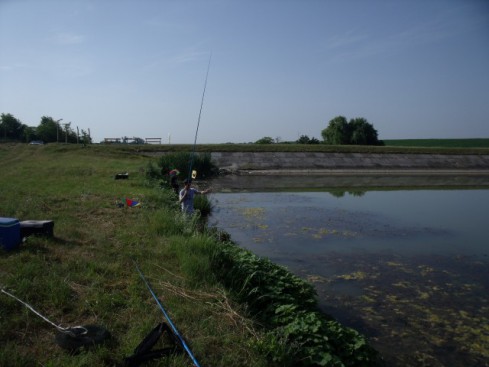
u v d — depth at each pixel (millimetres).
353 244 10133
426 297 6754
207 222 12320
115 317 4078
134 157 28984
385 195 19844
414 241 10617
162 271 5520
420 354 4949
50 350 3398
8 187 12070
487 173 33875
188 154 25594
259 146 35844
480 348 5133
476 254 9484
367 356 4301
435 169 34469
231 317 4367
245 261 6238
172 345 3627
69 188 12469
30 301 4129
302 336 4246
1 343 3408
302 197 18641
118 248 6297
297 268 8078
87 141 45312
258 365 3562
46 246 5902
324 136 55031
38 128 57312
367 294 6801
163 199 11648
